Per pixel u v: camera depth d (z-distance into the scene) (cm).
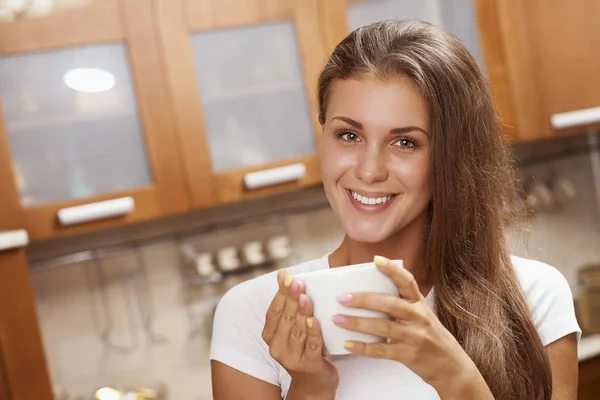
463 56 119
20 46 233
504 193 129
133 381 276
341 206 115
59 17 237
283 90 262
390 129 111
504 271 124
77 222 238
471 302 119
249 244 283
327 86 117
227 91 255
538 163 335
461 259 121
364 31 118
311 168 262
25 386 228
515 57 287
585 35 292
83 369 271
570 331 127
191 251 284
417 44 114
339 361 121
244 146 257
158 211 246
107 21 241
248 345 125
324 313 92
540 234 332
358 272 90
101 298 273
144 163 246
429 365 94
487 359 116
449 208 118
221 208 289
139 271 278
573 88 292
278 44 261
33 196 235
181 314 283
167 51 247
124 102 245
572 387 127
